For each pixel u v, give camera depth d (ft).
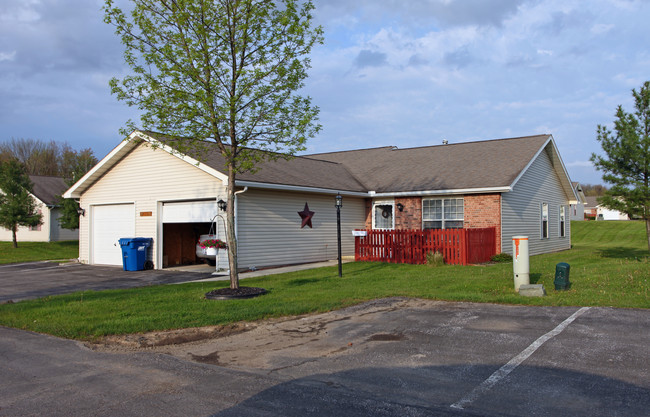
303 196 61.11
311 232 62.03
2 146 208.03
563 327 24.18
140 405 15.92
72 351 22.63
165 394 16.88
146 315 29.30
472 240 55.57
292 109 35.37
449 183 63.10
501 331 24.06
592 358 19.44
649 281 35.47
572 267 46.96
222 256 53.11
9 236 122.52
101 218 66.33
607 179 53.42
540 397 15.90
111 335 25.38
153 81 33.17
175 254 63.21
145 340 24.34
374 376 18.37
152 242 59.77
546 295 32.22
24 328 27.22
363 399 16.11
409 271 49.24
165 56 33.09
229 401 16.14
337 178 69.46
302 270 52.65
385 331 25.00
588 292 32.58
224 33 33.71
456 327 25.22
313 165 72.84
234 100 33.22
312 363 20.17
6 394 17.15
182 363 20.54
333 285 40.55
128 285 46.39
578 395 15.94
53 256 89.45
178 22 32.76
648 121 52.60
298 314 29.68
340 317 28.60
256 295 35.35
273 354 21.63
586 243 106.63
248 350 22.41
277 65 34.60
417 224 65.77
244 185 51.29
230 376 18.72
